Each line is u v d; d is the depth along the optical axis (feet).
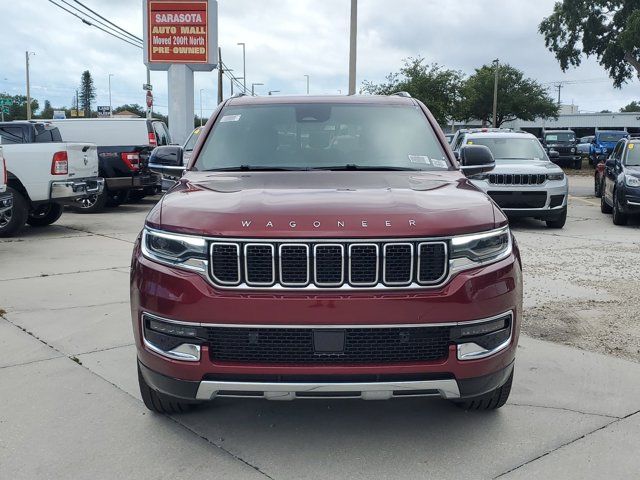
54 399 13.78
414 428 12.46
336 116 15.79
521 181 39.29
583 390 14.37
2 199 32.45
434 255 10.43
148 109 101.96
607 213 49.47
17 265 28.17
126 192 55.47
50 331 18.51
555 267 27.99
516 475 10.73
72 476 10.73
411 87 126.52
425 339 10.42
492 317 10.73
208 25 80.64
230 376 10.40
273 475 10.74
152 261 11.00
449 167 14.65
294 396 10.44
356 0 62.23
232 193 11.80
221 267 10.40
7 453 11.48
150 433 12.25
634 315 20.43
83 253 31.30
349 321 10.14
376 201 11.11
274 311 10.14
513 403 13.65
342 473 10.80
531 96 196.34
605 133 125.59
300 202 11.02
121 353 16.66
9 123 39.91
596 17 132.57
